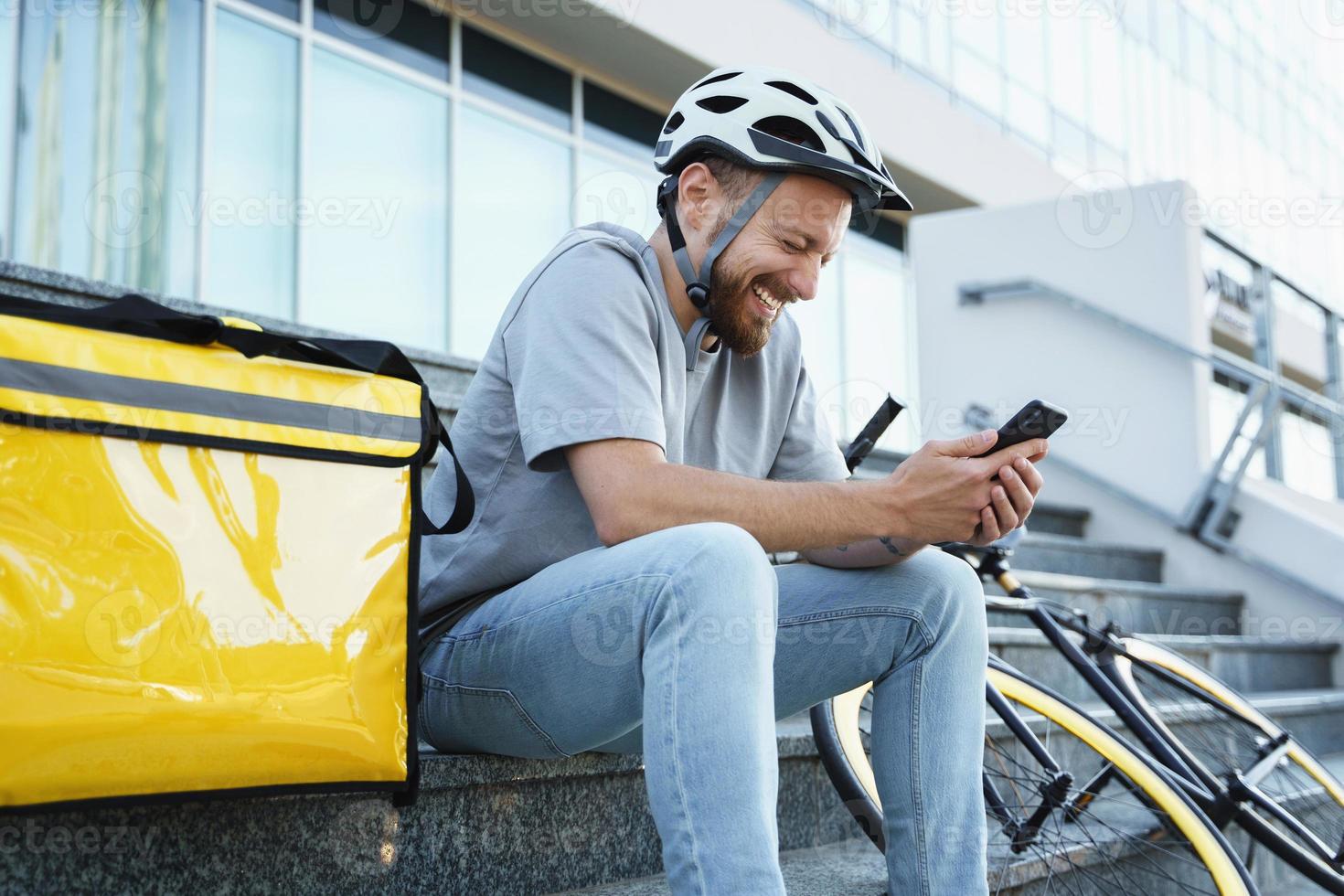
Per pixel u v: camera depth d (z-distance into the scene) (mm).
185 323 1027
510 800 1394
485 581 1277
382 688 1096
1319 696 3570
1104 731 1869
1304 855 1883
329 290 4801
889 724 1300
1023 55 8383
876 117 6988
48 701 910
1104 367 4824
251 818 1144
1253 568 4387
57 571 924
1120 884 1840
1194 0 8609
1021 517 1216
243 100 4586
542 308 1240
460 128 5410
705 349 1396
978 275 5188
